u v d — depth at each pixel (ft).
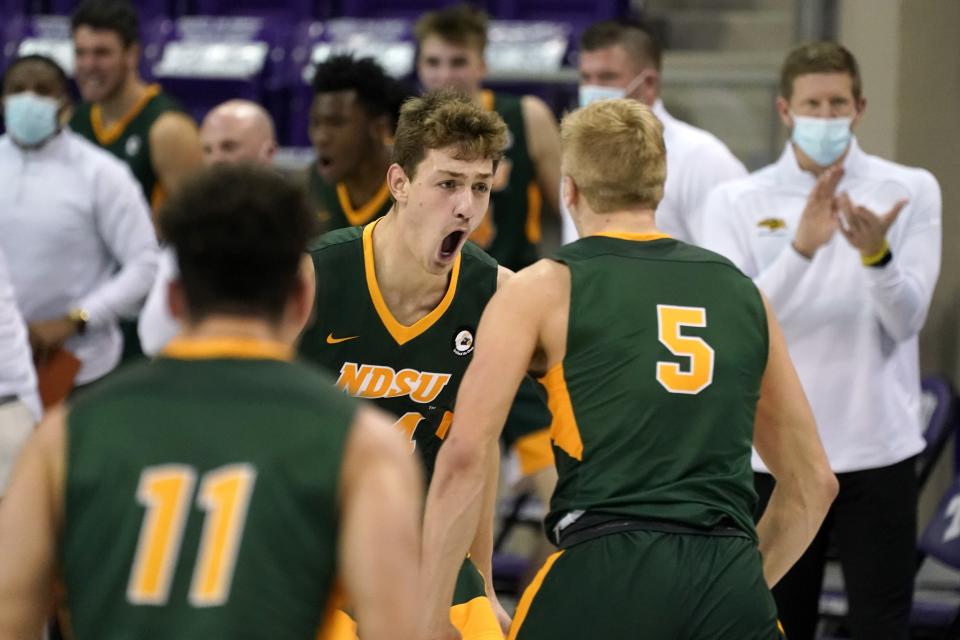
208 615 17.16
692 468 25.86
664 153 27.71
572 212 28.43
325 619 17.92
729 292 26.96
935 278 40.45
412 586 17.67
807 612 39.70
